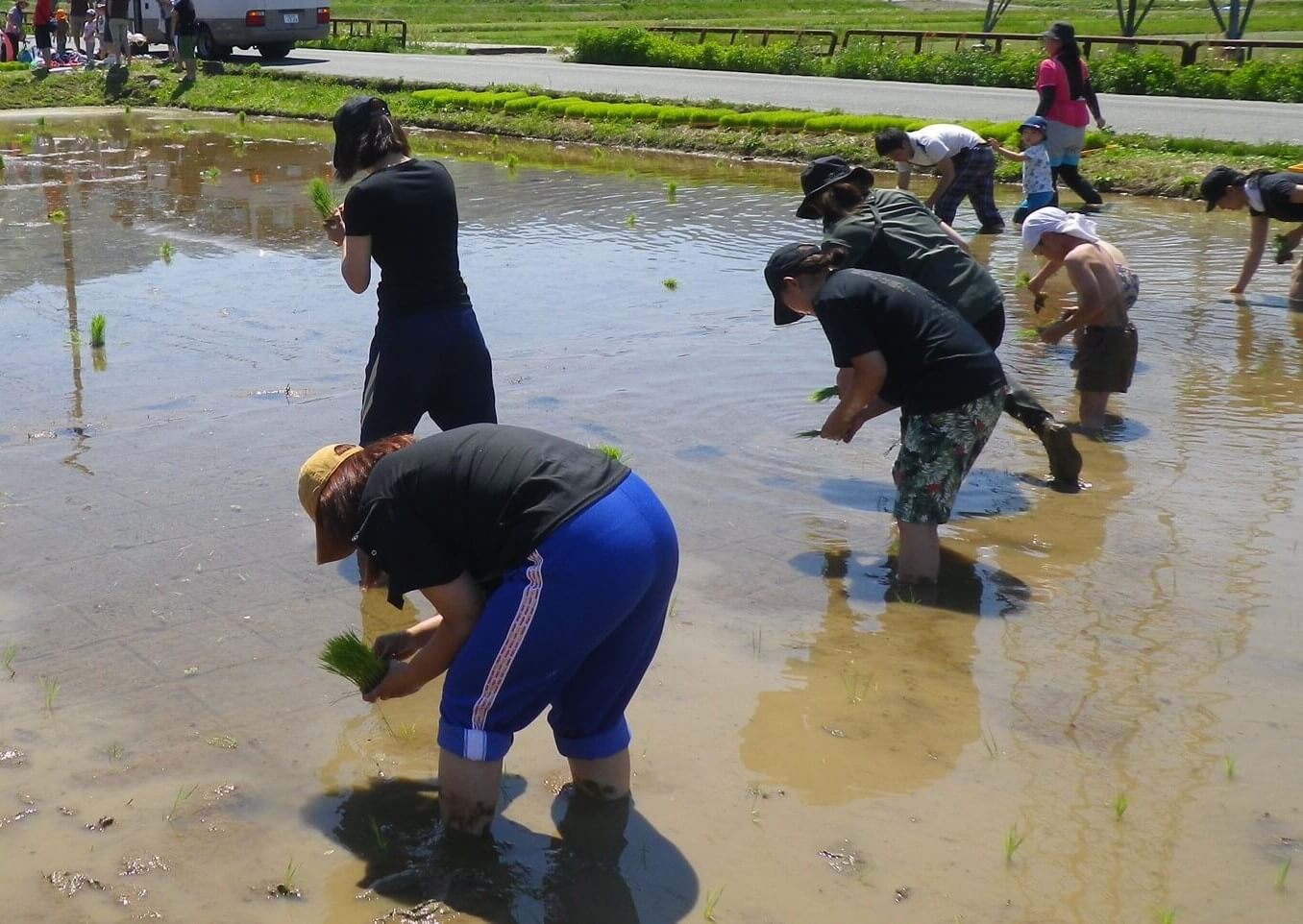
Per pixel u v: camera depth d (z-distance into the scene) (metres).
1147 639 5.09
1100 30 50.88
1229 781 4.15
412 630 4.06
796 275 5.56
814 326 9.75
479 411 5.86
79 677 4.71
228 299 10.52
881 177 18.33
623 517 3.51
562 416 7.59
